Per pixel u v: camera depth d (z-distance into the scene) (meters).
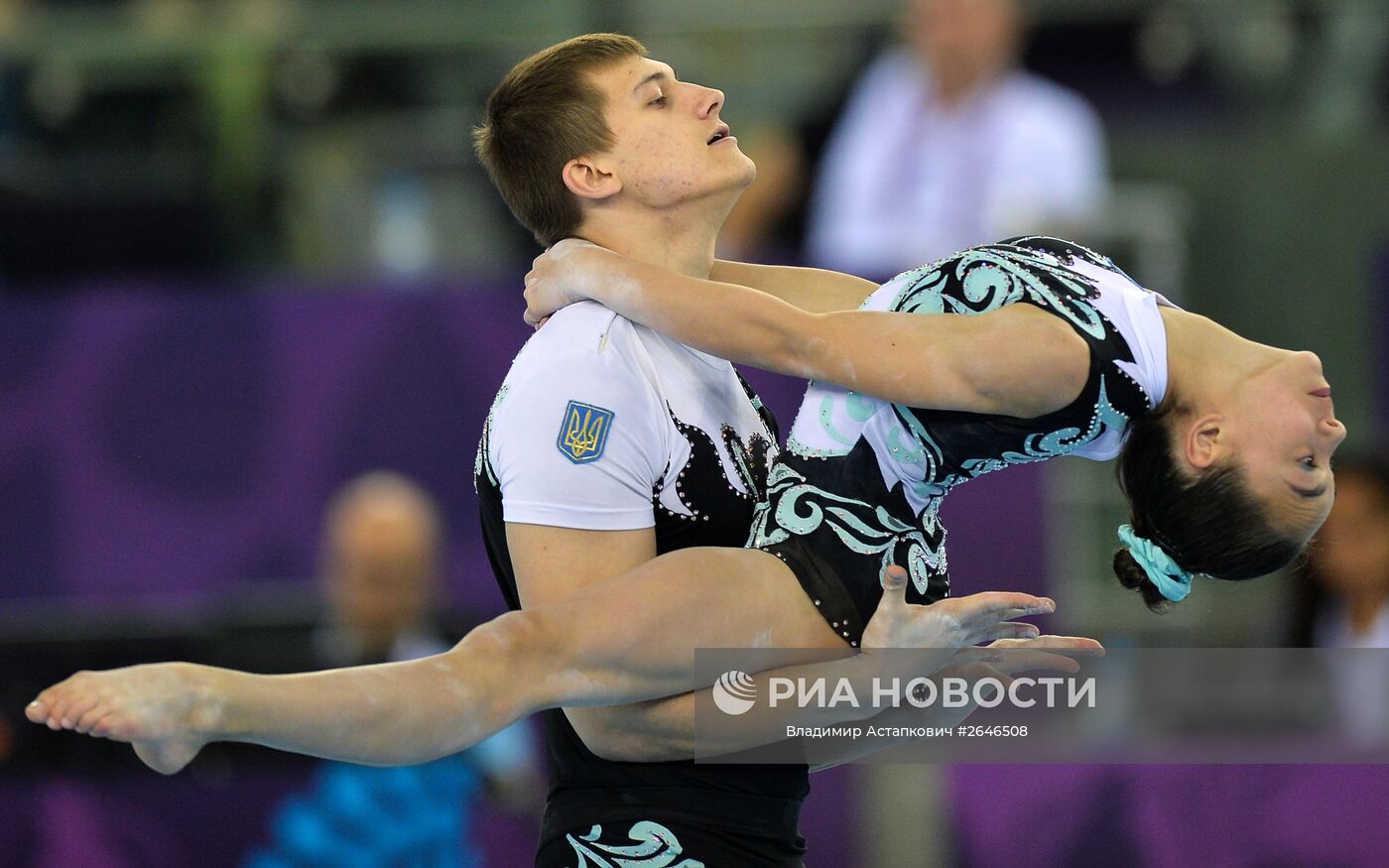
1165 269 21.92
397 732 8.56
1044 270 9.90
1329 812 16.39
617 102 10.60
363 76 24.47
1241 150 22.61
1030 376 9.38
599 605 9.28
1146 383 9.78
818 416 10.35
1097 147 23.72
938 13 23.33
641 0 25.89
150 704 7.79
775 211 24.64
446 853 17.11
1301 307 22.19
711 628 9.48
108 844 17.08
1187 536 10.27
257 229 23.69
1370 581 17.81
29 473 20.28
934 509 10.57
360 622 17.77
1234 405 10.01
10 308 20.41
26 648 17.25
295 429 20.20
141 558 20.16
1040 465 19.17
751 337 9.68
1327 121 25.06
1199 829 16.56
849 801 17.48
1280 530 10.16
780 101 25.34
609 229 10.68
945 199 23.25
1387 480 17.91
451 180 24.09
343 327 20.27
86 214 22.67
